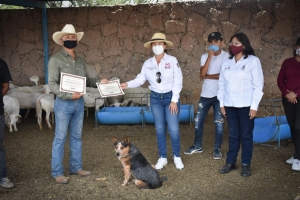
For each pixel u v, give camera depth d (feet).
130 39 28.91
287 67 15.80
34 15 29.68
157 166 16.12
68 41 13.89
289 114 15.93
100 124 25.14
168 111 15.70
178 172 15.87
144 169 13.88
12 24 29.99
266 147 19.34
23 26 29.91
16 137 22.48
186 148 19.57
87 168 16.58
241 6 27.20
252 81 14.24
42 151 19.43
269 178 14.99
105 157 18.25
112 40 29.12
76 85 13.88
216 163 16.93
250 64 14.14
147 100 25.20
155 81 15.52
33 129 24.56
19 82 30.50
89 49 29.43
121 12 28.78
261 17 27.02
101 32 29.17
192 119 24.57
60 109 14.11
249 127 14.73
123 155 13.82
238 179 14.94
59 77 14.10
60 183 14.75
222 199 13.21
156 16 28.35
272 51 27.12
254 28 27.17
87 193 13.89
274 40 27.04
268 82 27.30
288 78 15.78
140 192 13.89
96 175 15.64
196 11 27.81
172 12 28.12
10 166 16.99
